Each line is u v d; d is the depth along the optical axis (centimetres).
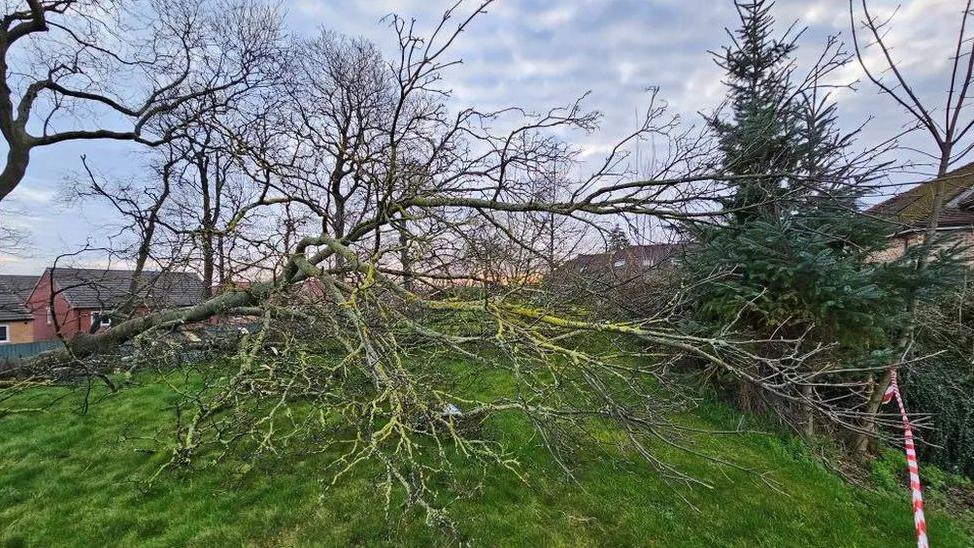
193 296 681
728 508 389
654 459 352
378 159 515
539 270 514
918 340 577
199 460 438
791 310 474
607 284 505
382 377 363
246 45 965
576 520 360
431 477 411
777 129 467
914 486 370
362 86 850
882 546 361
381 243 570
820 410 342
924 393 564
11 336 2336
